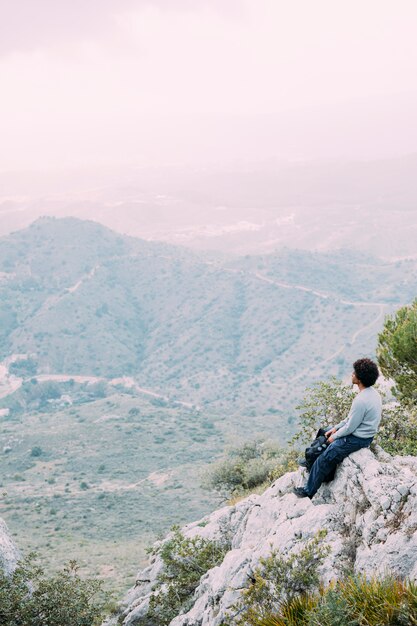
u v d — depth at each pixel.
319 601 7.08
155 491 150.25
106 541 107.75
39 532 117.25
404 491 8.08
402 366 15.09
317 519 8.88
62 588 16.94
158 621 13.81
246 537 10.90
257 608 7.81
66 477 174.88
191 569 14.35
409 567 7.24
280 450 46.84
